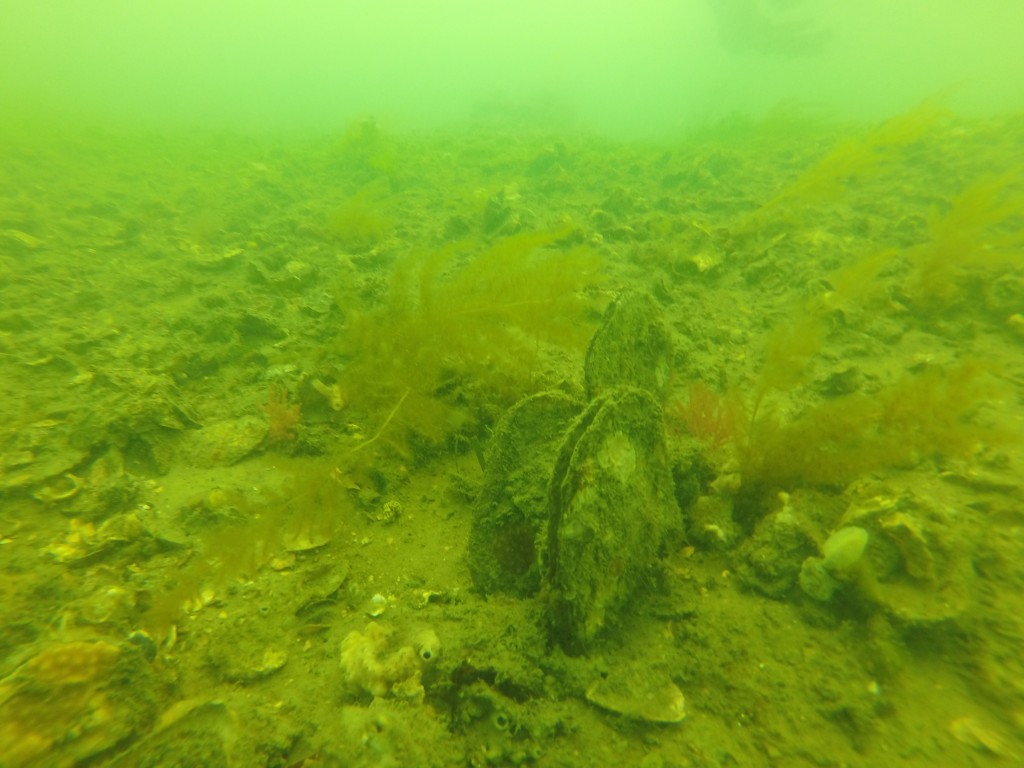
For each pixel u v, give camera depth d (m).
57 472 0.31
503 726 0.19
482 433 0.35
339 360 0.42
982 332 0.42
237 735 0.19
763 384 0.28
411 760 0.18
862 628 0.21
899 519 0.22
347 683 0.21
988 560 0.22
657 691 0.20
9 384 0.39
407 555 0.27
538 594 0.23
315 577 0.26
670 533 0.25
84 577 0.26
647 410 0.24
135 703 0.20
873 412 0.26
